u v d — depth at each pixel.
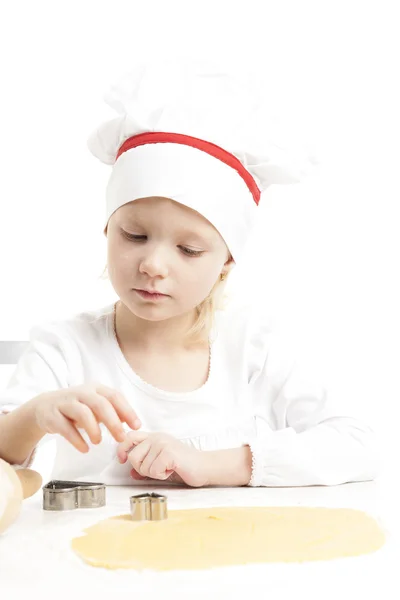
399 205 1.98
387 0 2.00
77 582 0.59
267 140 1.25
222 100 1.24
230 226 1.22
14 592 0.57
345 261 1.97
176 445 1.15
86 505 0.90
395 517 0.83
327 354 1.94
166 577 0.60
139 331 1.37
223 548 0.67
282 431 1.23
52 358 1.33
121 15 2.04
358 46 2.00
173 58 1.29
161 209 1.14
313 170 1.33
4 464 0.80
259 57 2.01
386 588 0.58
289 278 1.95
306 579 0.59
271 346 1.44
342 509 0.86
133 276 1.16
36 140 2.04
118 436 0.92
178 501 0.96
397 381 1.94
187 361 1.38
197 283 1.18
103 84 2.05
